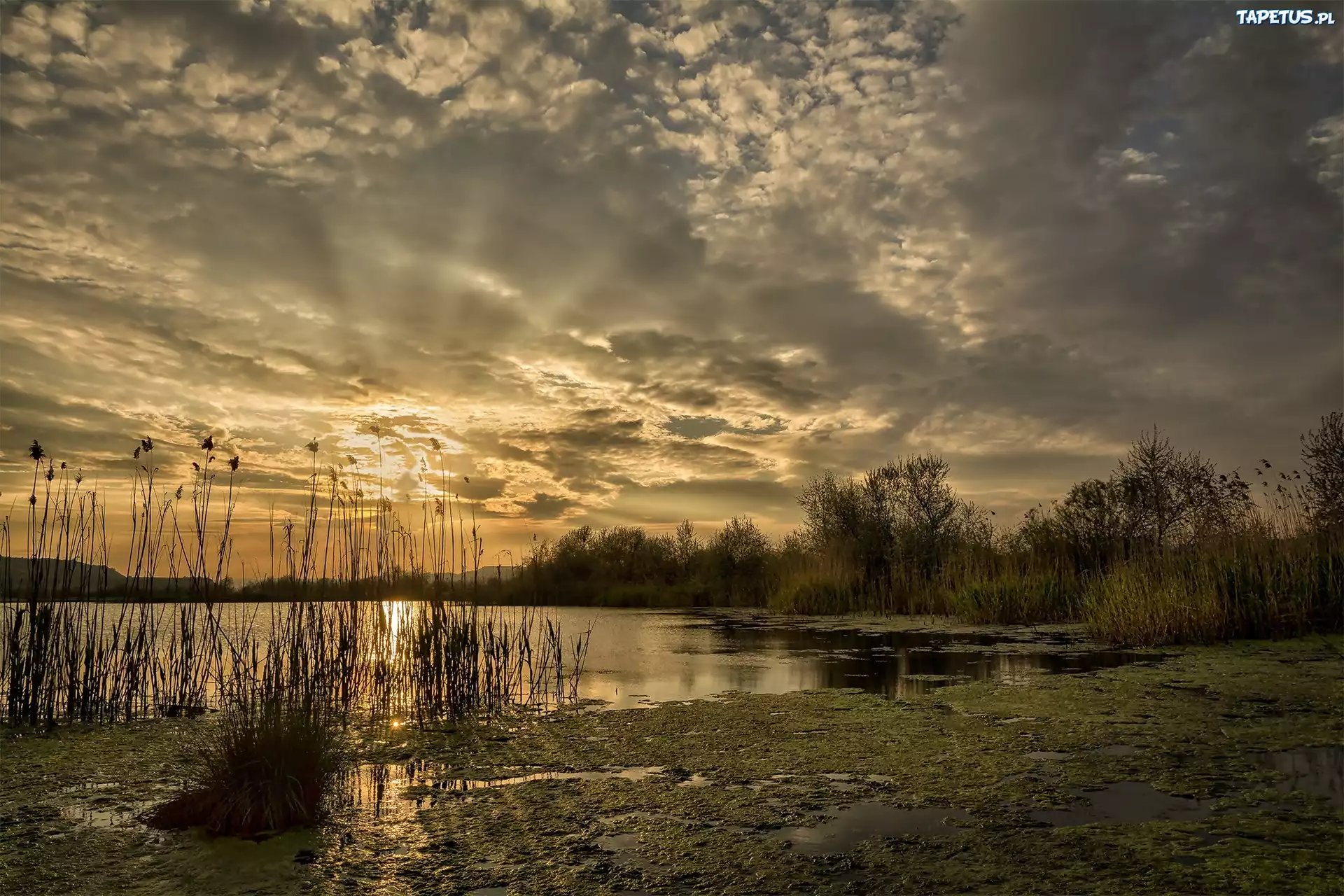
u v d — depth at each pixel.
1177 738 6.32
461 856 4.14
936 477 24.02
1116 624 13.00
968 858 3.96
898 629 16.52
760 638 15.20
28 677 7.85
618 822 4.62
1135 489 19.09
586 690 9.33
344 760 6.16
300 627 8.35
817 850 4.12
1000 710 7.55
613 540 35.66
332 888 3.77
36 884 3.86
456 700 8.19
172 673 9.07
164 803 5.08
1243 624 12.13
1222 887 3.54
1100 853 3.97
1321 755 5.73
